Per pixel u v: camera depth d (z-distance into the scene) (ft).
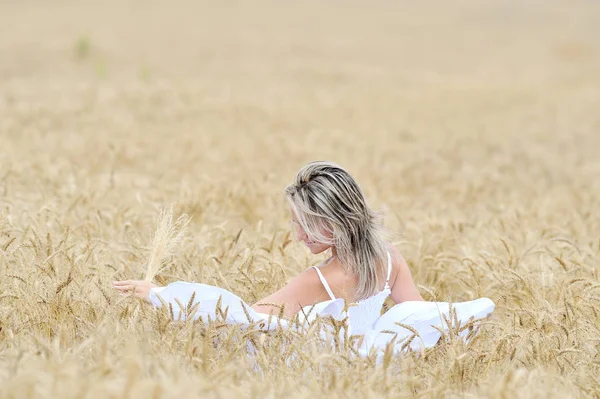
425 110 78.64
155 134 54.13
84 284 18.11
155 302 16.78
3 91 71.20
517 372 13.71
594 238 27.76
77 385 12.24
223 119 64.75
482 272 21.80
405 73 111.04
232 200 30.01
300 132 61.26
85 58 100.32
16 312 16.96
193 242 22.62
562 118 76.02
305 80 97.40
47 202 25.73
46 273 17.78
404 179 42.24
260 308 16.99
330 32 150.71
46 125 54.29
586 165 51.31
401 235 26.81
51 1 159.33
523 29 173.47
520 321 17.84
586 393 15.17
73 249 20.62
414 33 159.74
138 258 20.63
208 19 154.20
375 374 14.16
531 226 29.45
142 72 85.20
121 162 41.37
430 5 199.62
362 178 41.24
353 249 17.42
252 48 123.75
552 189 42.65
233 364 14.74
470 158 53.72
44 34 117.50
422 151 55.31
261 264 21.39
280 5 182.70
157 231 17.97
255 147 51.31
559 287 19.90
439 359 15.99
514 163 51.65
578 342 17.03
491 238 26.22
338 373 15.05
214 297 16.61
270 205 30.68
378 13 182.91
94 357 14.66
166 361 14.29
